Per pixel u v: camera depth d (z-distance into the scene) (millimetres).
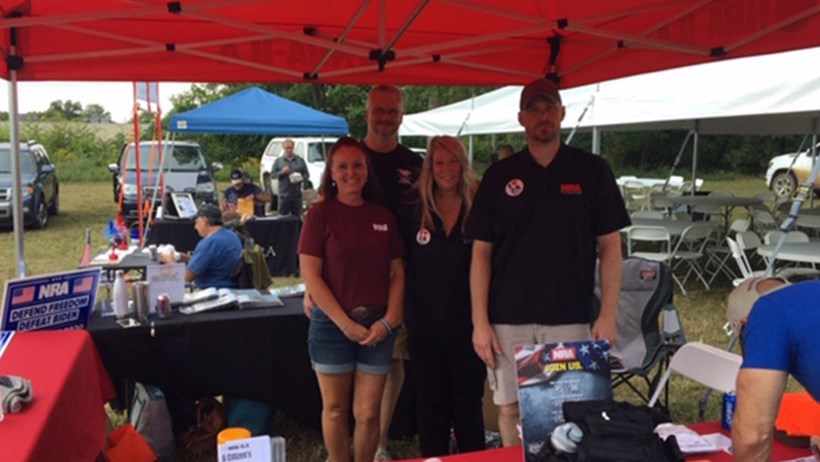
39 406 2064
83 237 11008
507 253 2414
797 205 5113
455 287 2754
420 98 25703
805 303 1414
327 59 3838
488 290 2473
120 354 3244
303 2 3074
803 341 1386
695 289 7430
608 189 2404
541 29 3201
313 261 2701
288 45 3768
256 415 3523
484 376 2861
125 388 3545
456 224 2740
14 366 2426
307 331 3508
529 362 1791
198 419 3613
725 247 8242
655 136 21953
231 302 3553
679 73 6516
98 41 3438
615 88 6980
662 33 3418
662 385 2672
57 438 2053
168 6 2602
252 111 8938
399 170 3080
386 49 3354
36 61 3357
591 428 1565
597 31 3186
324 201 2777
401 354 3207
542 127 2344
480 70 4273
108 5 2814
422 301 2783
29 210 11414
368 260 2688
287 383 3512
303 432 3824
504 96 9586
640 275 3945
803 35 2803
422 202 2768
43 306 3049
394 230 2781
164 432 3359
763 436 1436
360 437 2801
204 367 3387
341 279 2688
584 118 7168
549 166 2385
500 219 2408
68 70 3477
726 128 10195
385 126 3062
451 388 2875
